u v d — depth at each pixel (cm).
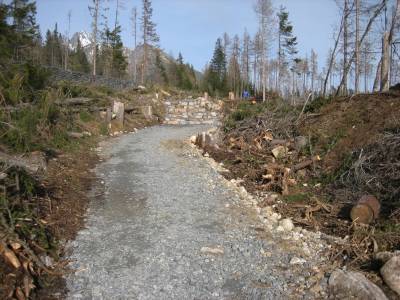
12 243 518
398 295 493
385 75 1546
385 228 675
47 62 5131
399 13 1744
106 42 4434
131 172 1065
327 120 1259
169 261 580
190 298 488
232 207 831
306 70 5256
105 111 1777
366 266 571
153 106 2417
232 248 630
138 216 758
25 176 731
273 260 594
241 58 5591
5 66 1299
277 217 775
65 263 559
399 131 967
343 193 872
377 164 899
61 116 1358
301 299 492
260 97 4044
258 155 1196
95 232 675
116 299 482
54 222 664
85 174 1007
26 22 3081
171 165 1159
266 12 4084
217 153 1302
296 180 1007
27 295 460
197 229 705
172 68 5981
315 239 674
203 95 3048
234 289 511
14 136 934
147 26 4300
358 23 2203
